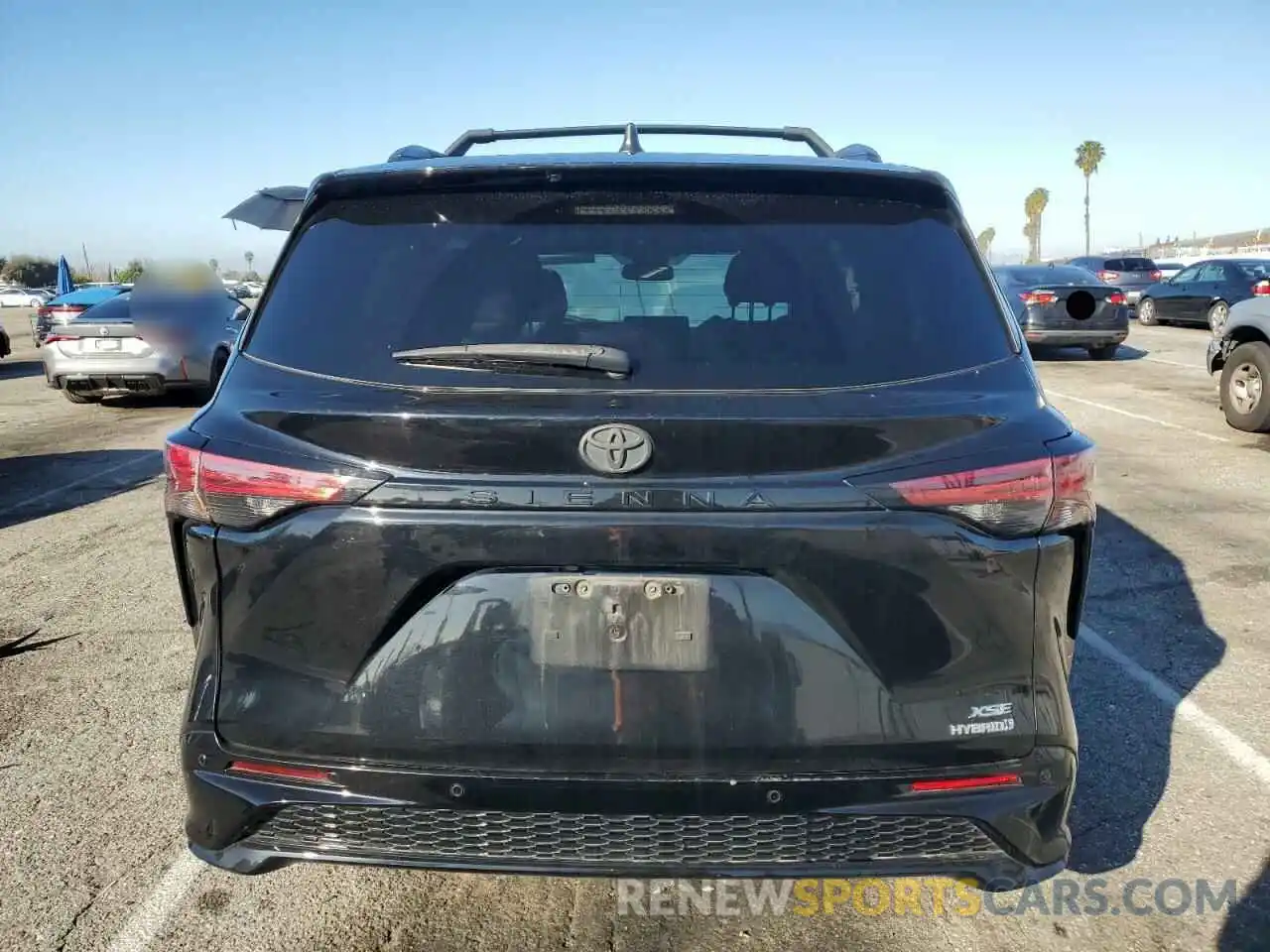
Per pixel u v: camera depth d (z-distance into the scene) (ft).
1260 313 29.99
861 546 6.50
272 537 6.75
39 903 8.83
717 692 6.61
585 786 6.65
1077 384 42.37
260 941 8.38
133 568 18.81
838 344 7.09
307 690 6.84
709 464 6.50
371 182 7.72
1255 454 27.30
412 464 6.62
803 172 7.66
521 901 8.91
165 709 12.73
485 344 7.09
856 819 6.74
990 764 6.79
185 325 40.83
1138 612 15.62
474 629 6.68
